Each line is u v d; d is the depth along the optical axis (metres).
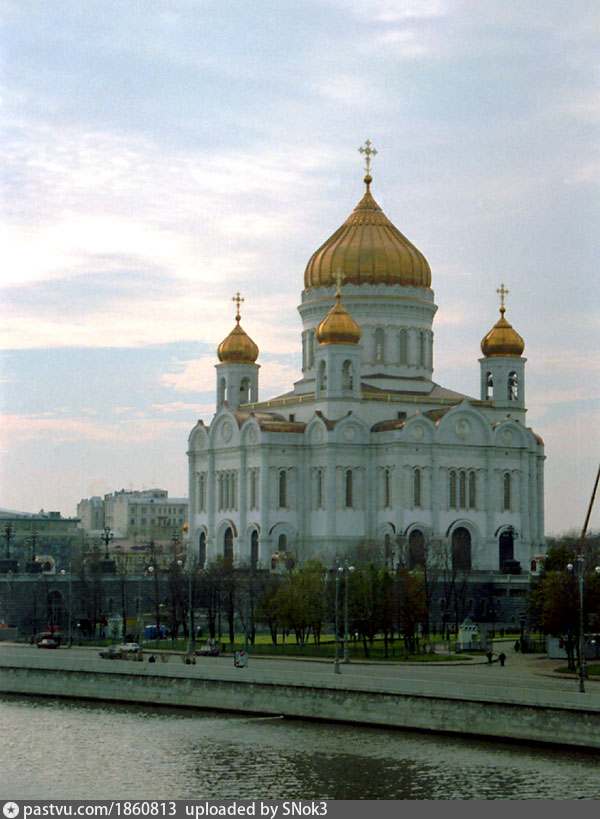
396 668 167.25
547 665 172.12
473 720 131.38
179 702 154.25
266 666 169.25
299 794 115.25
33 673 167.38
